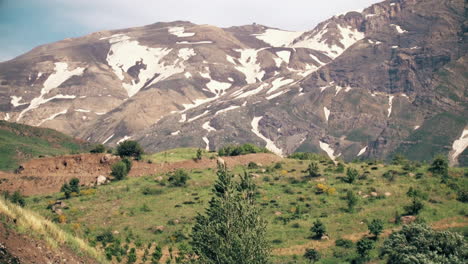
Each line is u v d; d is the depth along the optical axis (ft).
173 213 241.14
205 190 277.85
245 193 132.05
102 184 302.04
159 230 217.97
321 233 207.92
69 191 274.16
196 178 299.58
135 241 205.26
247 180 132.77
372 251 185.47
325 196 258.78
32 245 89.51
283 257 186.91
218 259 113.09
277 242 203.31
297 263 180.04
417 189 257.55
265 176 298.35
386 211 232.12
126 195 271.69
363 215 228.63
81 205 254.88
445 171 286.66
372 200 248.93
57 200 266.36
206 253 117.50
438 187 261.65
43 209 246.27
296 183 286.05
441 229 206.59
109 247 174.70
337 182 283.38
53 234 99.76
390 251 162.81
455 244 150.30
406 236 162.91
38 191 301.43
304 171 307.17
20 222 93.15
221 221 119.55
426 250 151.02
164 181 296.51
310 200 254.68
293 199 257.55
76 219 232.12
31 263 84.17
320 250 193.16
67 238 102.83
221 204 122.01
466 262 141.90
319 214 236.43
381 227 201.16
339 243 197.77
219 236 116.26
